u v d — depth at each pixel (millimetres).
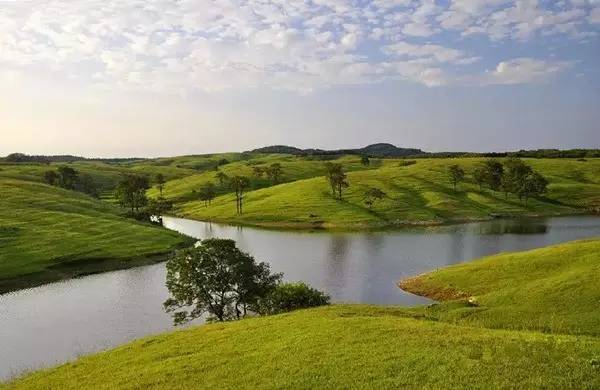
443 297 65062
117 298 76000
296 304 51375
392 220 169875
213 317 59250
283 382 23766
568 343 26172
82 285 84562
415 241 126062
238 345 31281
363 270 91438
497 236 130875
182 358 29938
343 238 136375
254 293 56938
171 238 127938
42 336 58531
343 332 31281
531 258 65938
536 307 44344
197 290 55281
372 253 109625
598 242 65062
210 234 151500
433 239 128750
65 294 78562
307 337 30922
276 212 187750
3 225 120062
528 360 23766
